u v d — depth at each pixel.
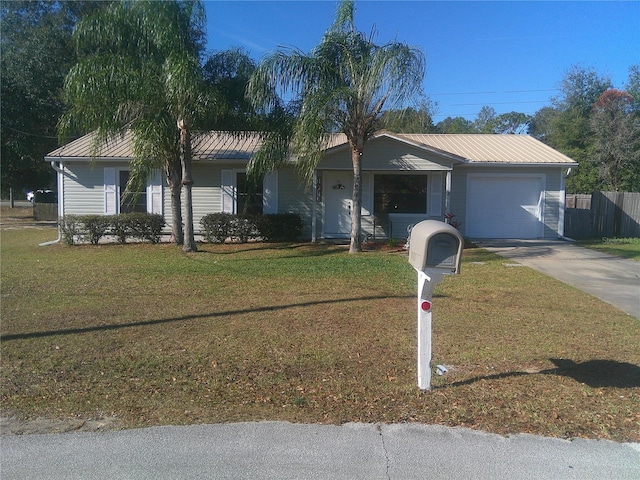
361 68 12.32
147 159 12.29
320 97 11.98
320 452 3.59
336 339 6.17
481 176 17.95
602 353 5.69
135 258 12.99
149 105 11.98
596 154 32.12
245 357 5.52
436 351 5.74
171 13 12.05
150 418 4.09
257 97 12.32
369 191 17.58
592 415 4.14
